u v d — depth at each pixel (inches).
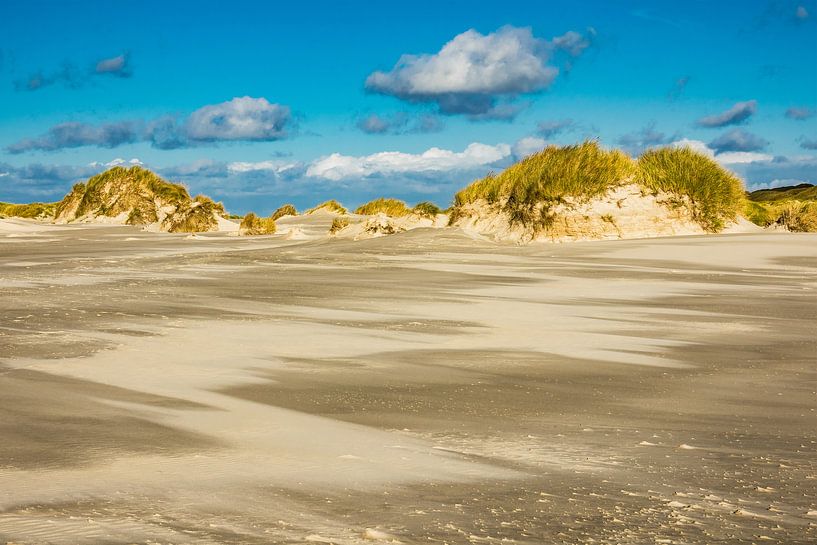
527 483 213.2
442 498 197.6
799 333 509.4
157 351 412.2
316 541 162.4
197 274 876.6
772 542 170.7
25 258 1217.4
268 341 450.9
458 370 382.0
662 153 1577.3
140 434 252.5
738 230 1523.1
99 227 2770.7
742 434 274.5
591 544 166.6
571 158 1552.7
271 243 1761.8
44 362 377.1
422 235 1427.2
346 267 970.1
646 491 207.5
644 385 357.7
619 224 1469.0
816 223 1501.0
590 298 685.9
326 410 296.8
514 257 1108.5
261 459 228.5
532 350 438.9
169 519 174.1
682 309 619.5
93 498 188.4
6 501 184.7
